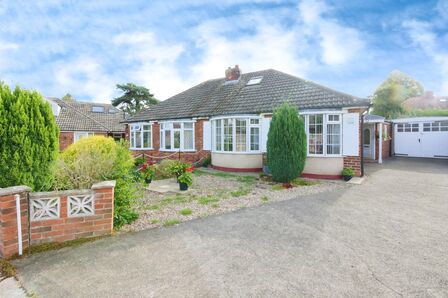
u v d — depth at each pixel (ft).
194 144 54.34
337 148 36.35
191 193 27.73
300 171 31.40
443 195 25.91
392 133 73.67
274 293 9.79
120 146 20.39
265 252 13.26
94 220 14.89
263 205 22.50
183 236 15.42
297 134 30.96
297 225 17.34
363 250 13.46
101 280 10.70
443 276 10.93
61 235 14.05
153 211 20.75
